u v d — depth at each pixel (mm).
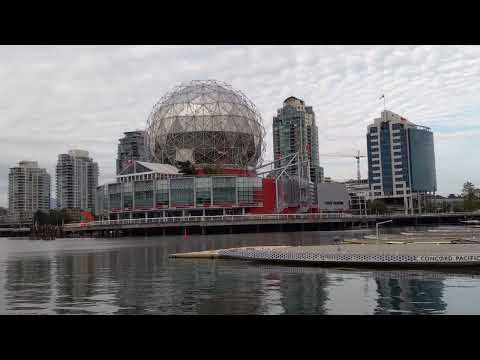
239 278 27547
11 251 59906
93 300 20750
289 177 140125
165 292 22719
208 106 137500
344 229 135500
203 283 25688
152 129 144875
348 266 32625
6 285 25906
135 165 133625
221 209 127250
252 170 146500
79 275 30641
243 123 140625
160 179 127188
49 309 18719
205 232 113312
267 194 131125
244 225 115812
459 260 30562
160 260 40562
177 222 109812
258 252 37531
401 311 17453
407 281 25266
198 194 124688
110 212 134750
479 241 47031
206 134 136875
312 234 97625
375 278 26594
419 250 35750
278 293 21938
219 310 18125
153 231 116188
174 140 138750
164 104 143125
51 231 122188
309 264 34062
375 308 18094
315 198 161375
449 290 22188
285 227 123125
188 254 42344
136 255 47719
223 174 136000
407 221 175500
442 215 174500
